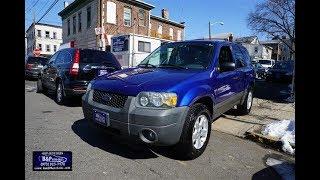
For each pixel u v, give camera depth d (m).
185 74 4.53
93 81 4.81
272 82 20.78
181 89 4.04
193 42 5.60
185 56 5.32
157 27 36.34
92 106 4.40
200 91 4.29
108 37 25.91
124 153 4.38
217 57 5.21
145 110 3.82
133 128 3.88
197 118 4.26
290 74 19.77
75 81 7.43
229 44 6.07
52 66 8.98
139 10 29.19
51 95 10.28
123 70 5.10
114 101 4.14
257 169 4.22
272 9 29.14
